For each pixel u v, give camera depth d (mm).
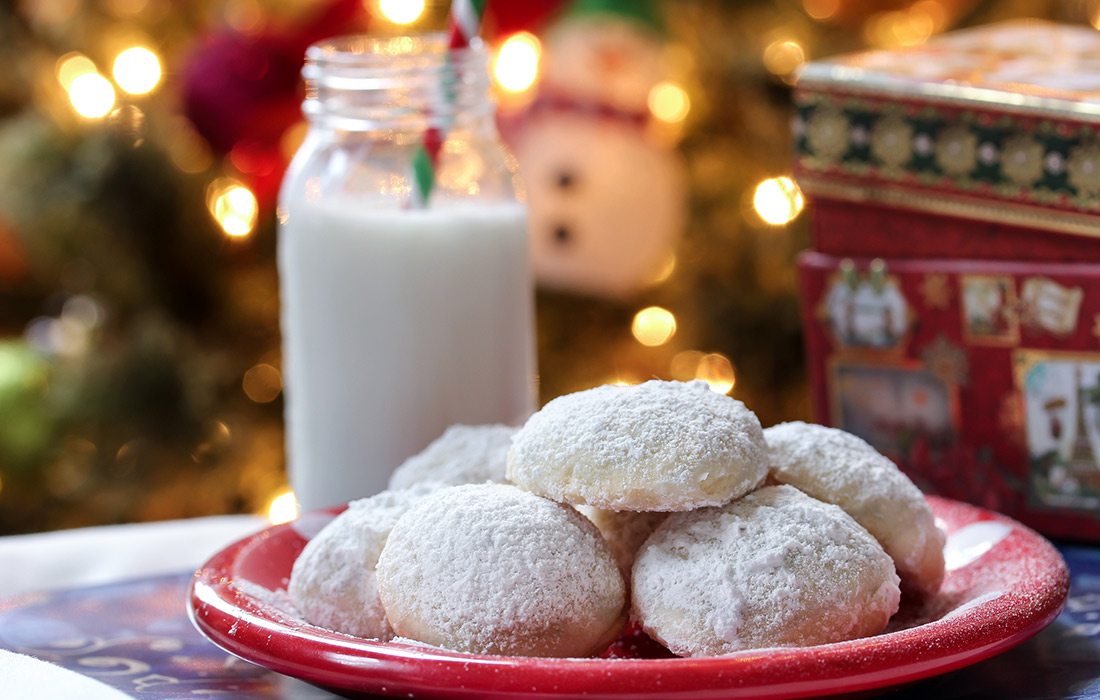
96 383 938
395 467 607
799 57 899
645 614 479
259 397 969
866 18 971
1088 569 570
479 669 449
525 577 472
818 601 471
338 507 555
